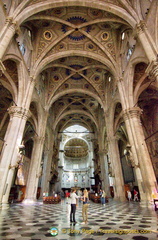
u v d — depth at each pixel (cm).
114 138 1820
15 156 1026
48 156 2355
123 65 1495
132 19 1061
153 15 910
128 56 1366
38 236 319
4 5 920
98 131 2733
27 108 1245
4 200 885
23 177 1867
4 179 920
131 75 1305
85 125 3569
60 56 1694
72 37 1644
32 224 443
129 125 1212
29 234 333
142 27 977
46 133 2383
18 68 1239
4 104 1736
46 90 2116
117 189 1535
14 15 984
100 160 2519
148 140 1880
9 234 331
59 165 3516
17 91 1287
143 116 1969
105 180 2292
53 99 2188
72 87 2342
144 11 1043
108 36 1602
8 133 1080
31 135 2238
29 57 1495
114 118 1955
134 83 1384
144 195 952
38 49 1573
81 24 1502
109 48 1627
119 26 1491
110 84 1980
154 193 889
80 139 4441
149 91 1602
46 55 1620
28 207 985
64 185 4378
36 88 1644
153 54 869
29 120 1781
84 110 2981
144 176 988
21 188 1909
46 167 2247
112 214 636
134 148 1112
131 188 2183
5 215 615
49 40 1594
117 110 1880
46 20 1463
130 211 711
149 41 916
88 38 1638
